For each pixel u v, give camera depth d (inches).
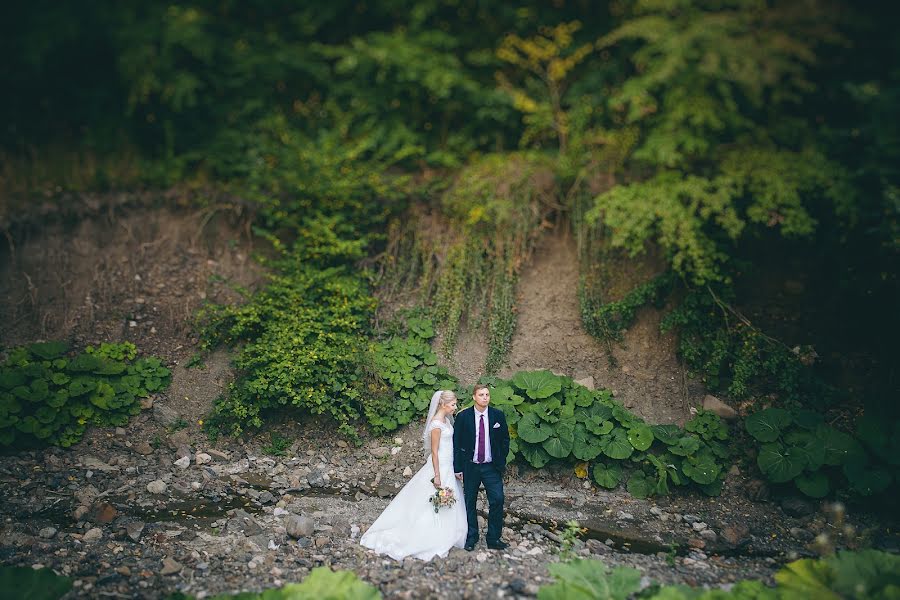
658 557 242.5
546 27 407.8
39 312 342.0
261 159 384.2
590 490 286.5
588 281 352.8
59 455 289.9
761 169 329.4
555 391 302.2
